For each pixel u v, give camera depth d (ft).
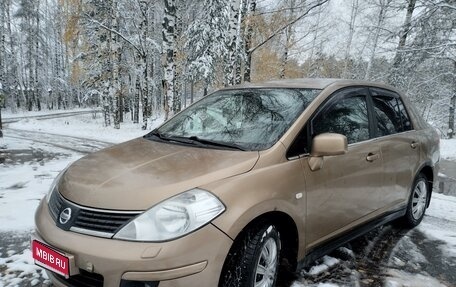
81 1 64.08
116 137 50.67
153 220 7.02
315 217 9.55
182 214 7.07
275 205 8.25
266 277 8.52
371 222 11.94
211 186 7.59
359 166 10.89
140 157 9.27
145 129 68.54
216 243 7.12
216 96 12.69
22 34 150.51
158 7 88.84
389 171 12.34
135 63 84.07
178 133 11.45
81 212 7.52
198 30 83.71
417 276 10.74
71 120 100.89
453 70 68.59
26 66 145.79
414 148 13.83
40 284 9.88
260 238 8.09
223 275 7.65
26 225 13.96
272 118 10.19
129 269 6.69
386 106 13.28
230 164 8.34
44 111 152.35
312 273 10.66
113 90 71.26
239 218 7.42
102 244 6.95
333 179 9.98
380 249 12.61
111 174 8.33
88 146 38.37
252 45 57.93
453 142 54.34
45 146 36.65
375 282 10.29
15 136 47.75
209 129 11.03
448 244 13.16
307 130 9.80
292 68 73.61
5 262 11.09
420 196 15.01
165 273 6.70
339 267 11.12
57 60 158.51
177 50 68.74
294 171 8.96
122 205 7.26
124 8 75.72
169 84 49.37
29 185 19.84
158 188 7.48
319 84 11.43
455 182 27.48
